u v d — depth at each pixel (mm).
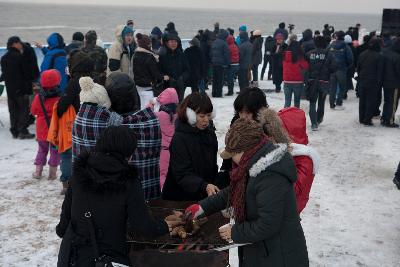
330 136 9344
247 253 2816
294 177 2621
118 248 2639
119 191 2578
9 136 9102
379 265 4582
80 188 2611
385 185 6715
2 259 4625
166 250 2844
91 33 8773
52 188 6473
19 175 6969
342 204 6031
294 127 3398
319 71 9445
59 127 5719
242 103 3602
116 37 8531
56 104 5680
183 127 3557
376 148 8547
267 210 2545
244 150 2635
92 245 2590
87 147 3307
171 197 3707
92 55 8516
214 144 3689
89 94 3305
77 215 2621
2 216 5574
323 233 5234
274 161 2561
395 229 5348
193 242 2900
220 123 10188
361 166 7523
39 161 6746
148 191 3396
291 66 9758
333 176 7043
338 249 4883
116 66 8445
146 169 3348
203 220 3137
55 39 9148
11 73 8555
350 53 11633
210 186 3422
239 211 2688
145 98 8469
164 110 4160
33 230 5238
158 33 13961
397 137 9320
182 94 10164
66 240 2670
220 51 12867
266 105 3641
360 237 5148
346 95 13469
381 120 10250
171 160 3580
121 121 3275
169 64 9742
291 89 9953
